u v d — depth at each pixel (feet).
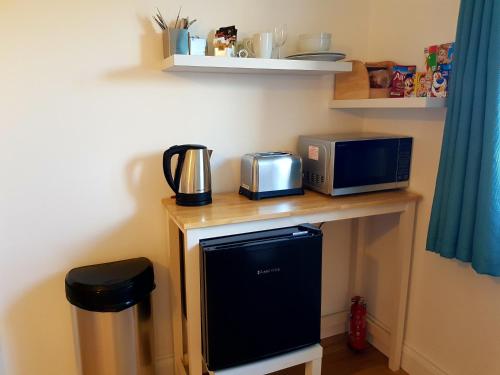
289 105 6.59
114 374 5.25
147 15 5.39
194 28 5.70
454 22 5.41
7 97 4.92
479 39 4.56
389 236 6.90
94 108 5.33
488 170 4.53
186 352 6.53
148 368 5.71
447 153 5.07
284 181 5.97
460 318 5.74
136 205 5.82
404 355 6.73
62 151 5.28
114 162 5.58
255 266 4.83
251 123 6.34
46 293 5.55
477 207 4.73
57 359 5.81
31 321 5.55
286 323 5.19
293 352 5.34
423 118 6.06
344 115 7.08
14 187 5.14
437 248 5.33
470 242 4.88
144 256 6.00
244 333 4.96
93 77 5.26
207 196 5.56
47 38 4.96
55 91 5.11
